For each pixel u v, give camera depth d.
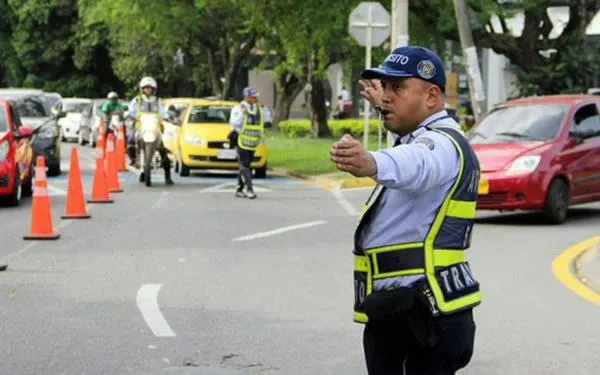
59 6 129.62
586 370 15.59
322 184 48.75
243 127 40.94
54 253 26.48
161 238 29.30
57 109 63.88
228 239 29.20
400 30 47.50
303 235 30.19
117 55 120.88
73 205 33.75
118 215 34.66
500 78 97.38
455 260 8.78
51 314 19.23
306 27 65.50
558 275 23.80
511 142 33.81
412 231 8.72
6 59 135.00
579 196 33.88
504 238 29.81
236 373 15.27
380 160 8.26
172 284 22.30
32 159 42.22
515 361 16.06
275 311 19.58
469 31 49.59
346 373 15.27
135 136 54.78
